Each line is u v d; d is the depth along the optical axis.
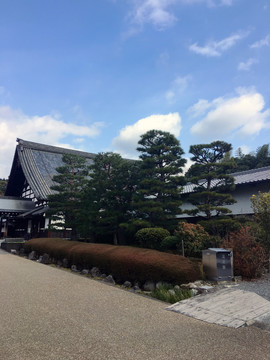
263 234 8.31
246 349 3.62
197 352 3.55
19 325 4.49
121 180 12.46
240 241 8.25
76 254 10.29
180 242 9.91
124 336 4.08
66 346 3.72
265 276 7.75
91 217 12.43
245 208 13.46
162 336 4.08
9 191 31.12
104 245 10.20
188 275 6.95
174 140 11.74
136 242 12.30
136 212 12.34
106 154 13.19
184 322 4.70
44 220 21.02
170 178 11.36
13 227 27.84
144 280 7.42
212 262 7.20
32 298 6.16
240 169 30.45
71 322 4.65
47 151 30.08
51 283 7.76
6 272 9.52
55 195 15.43
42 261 12.29
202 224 10.59
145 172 11.54
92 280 8.21
